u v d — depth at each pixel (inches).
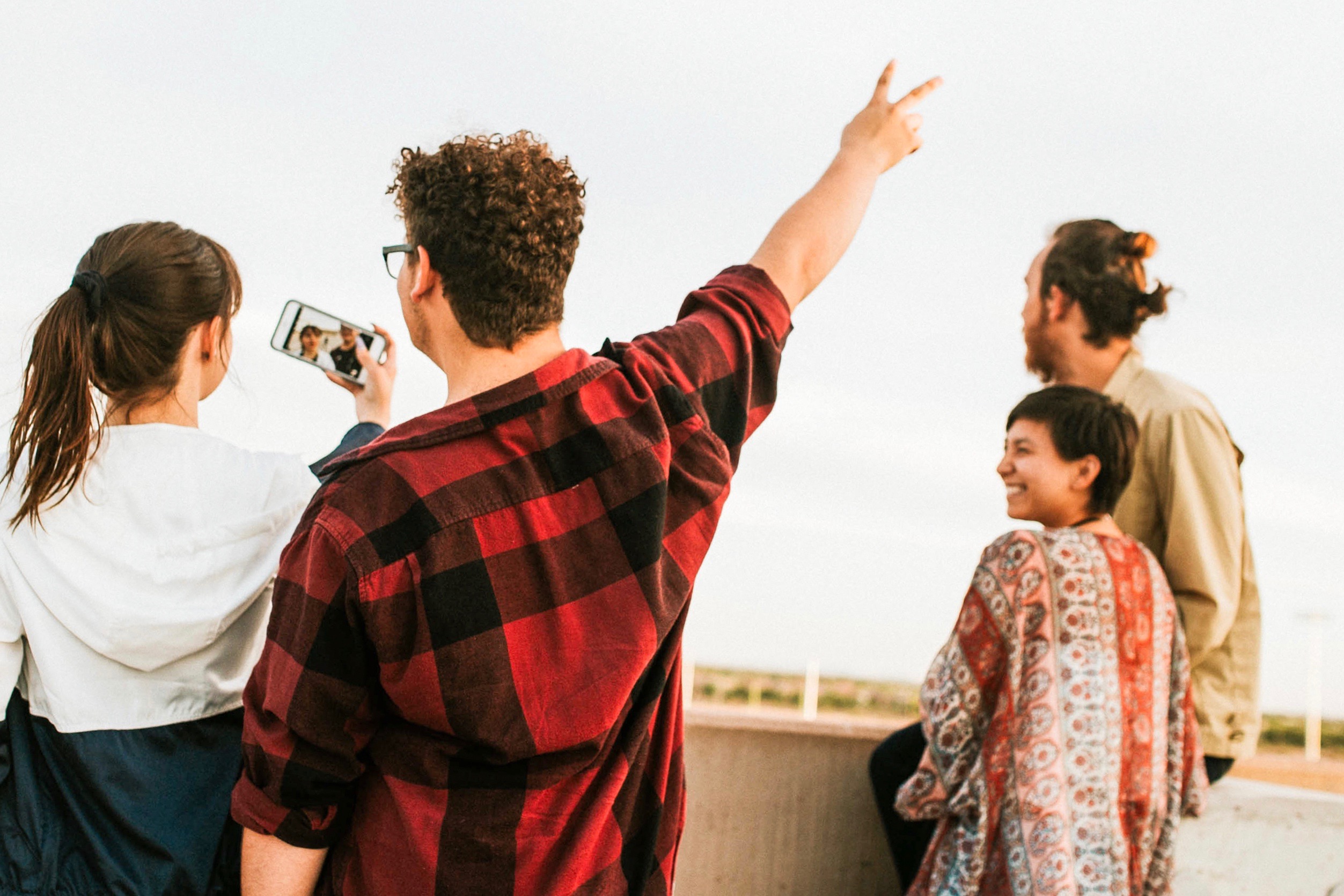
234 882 45.0
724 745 98.3
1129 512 90.8
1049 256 95.9
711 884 97.5
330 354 65.2
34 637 43.1
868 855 99.1
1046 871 71.6
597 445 39.2
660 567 39.6
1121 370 94.7
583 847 38.9
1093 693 74.9
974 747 77.4
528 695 37.2
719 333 47.3
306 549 37.4
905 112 58.6
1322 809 90.8
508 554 37.2
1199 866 89.7
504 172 39.7
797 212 54.3
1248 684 91.4
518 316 39.9
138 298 45.3
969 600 78.4
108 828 43.5
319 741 37.2
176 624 43.6
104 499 44.1
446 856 37.6
